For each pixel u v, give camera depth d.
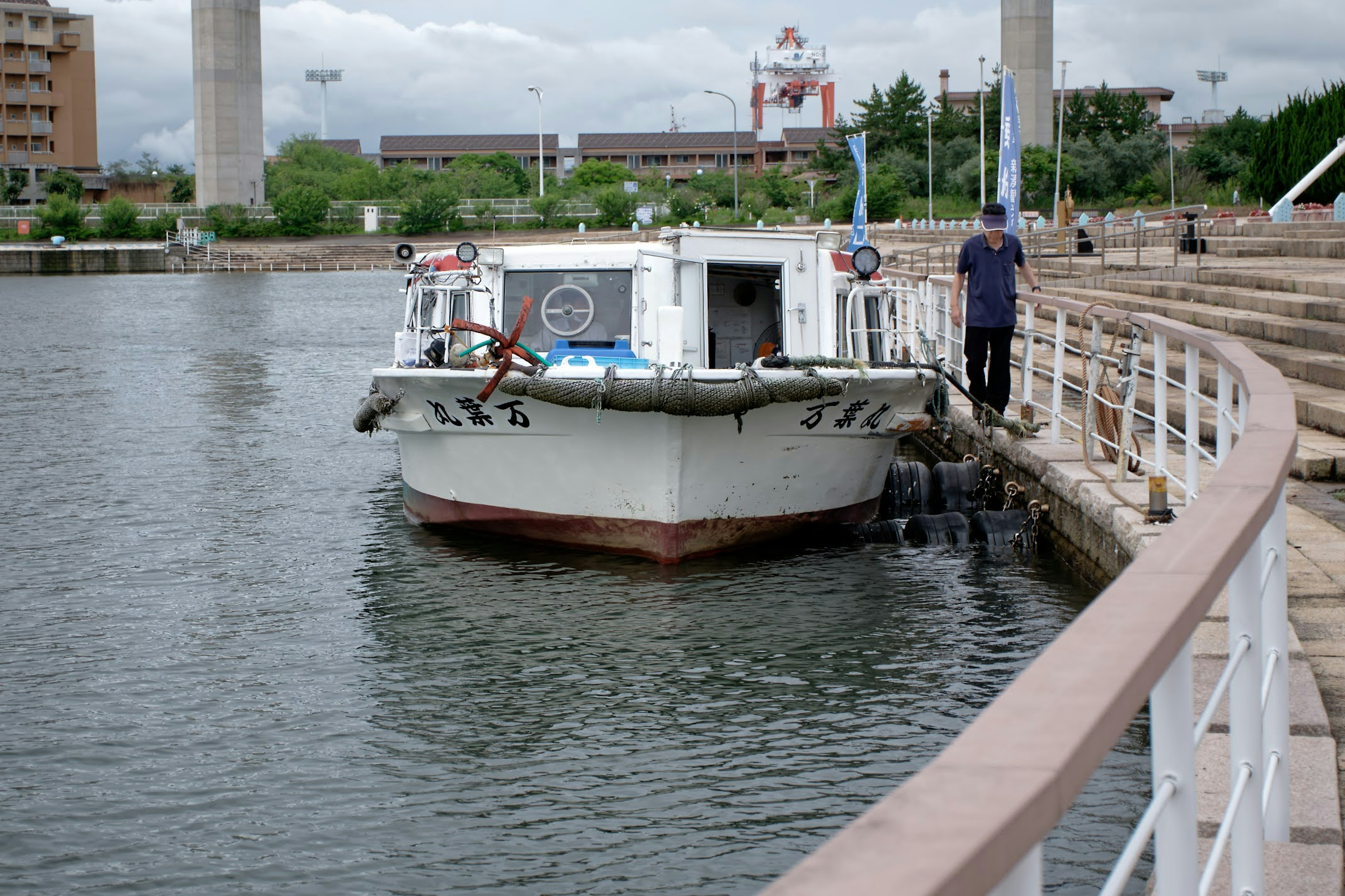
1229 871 3.61
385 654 9.40
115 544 12.71
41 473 16.33
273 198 115.44
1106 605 1.93
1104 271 26.22
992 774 1.34
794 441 11.52
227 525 13.48
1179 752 1.97
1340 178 37.41
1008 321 12.75
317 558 12.12
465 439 11.82
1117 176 93.12
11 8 116.75
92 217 106.75
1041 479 11.98
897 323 18.62
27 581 11.42
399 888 6.16
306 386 25.53
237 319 44.62
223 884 6.20
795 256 12.37
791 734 7.81
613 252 12.12
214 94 106.25
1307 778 4.37
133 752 7.71
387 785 7.26
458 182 119.38
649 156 165.62
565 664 9.12
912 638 9.47
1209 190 77.81
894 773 7.25
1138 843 1.80
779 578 11.09
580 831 6.68
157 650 9.55
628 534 11.49
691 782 7.20
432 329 11.34
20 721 8.18
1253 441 3.63
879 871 1.16
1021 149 81.19
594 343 12.12
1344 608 6.66
